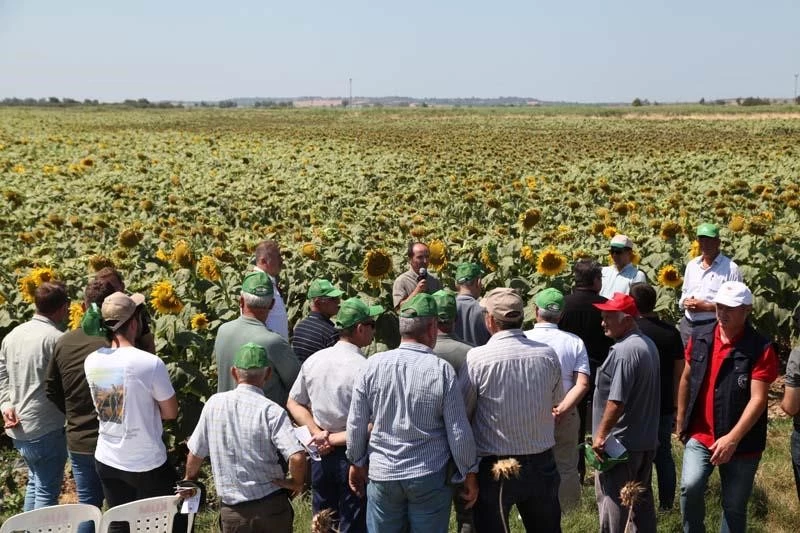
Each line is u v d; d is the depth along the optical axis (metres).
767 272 10.64
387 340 8.68
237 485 5.06
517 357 5.21
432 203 18.97
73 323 7.65
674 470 6.72
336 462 5.77
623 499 5.21
